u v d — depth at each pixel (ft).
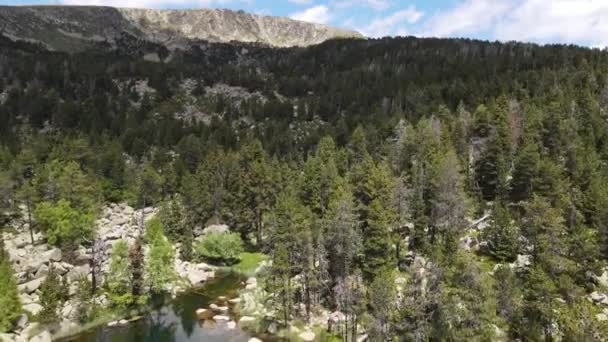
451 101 535.60
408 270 211.82
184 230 309.42
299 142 535.60
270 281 209.87
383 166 284.00
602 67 523.70
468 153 335.47
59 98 625.41
